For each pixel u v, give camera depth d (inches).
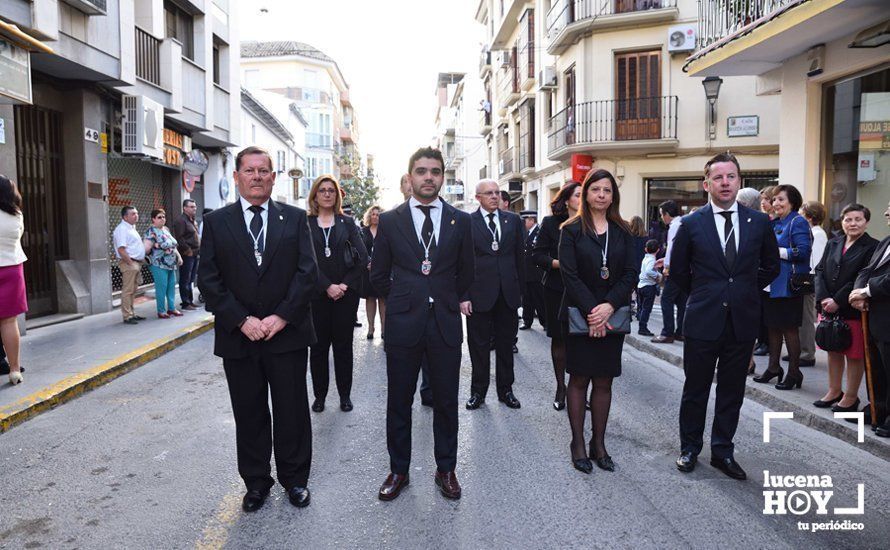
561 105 783.7
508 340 233.5
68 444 191.3
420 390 238.7
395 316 153.2
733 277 162.4
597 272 166.1
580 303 163.6
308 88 1894.7
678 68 662.5
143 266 579.8
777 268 166.7
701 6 450.6
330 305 222.1
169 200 616.7
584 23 677.3
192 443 192.1
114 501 150.9
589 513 142.7
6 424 203.2
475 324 228.1
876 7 287.0
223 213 146.0
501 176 1218.0
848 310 198.4
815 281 211.0
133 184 543.2
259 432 147.1
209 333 398.3
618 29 676.7
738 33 362.3
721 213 167.5
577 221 170.6
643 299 363.6
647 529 135.0
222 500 151.4
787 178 385.4
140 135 462.3
